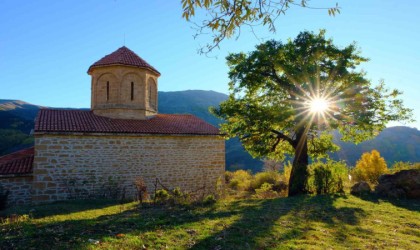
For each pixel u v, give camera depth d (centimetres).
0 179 1400
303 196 1308
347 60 1429
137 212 989
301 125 1418
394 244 659
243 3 411
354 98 1346
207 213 935
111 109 1889
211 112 1602
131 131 1656
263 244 623
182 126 1941
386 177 1370
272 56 1422
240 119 1491
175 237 662
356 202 1151
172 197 1217
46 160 1460
